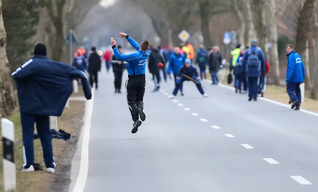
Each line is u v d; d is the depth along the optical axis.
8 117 56.47
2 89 58.06
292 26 97.25
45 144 29.80
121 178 28.89
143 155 35.22
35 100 28.19
